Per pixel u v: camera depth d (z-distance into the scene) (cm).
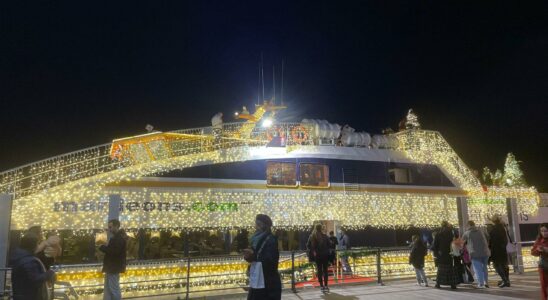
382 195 1483
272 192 1312
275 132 1429
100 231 1109
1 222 885
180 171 1214
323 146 1445
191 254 1201
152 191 1170
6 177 1096
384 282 1244
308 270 1362
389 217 1476
